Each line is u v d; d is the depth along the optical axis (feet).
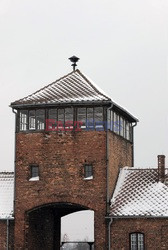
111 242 131.44
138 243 130.62
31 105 138.72
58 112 138.72
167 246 128.67
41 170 138.10
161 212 130.41
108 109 136.46
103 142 135.44
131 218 131.34
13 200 139.23
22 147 139.95
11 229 138.10
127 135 157.28
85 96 138.41
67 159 136.98
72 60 151.64
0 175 150.82
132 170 144.25
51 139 138.31
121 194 137.39
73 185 135.85
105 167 134.51
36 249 142.41
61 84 145.89
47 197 136.67
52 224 154.40
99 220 132.98
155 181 139.23
